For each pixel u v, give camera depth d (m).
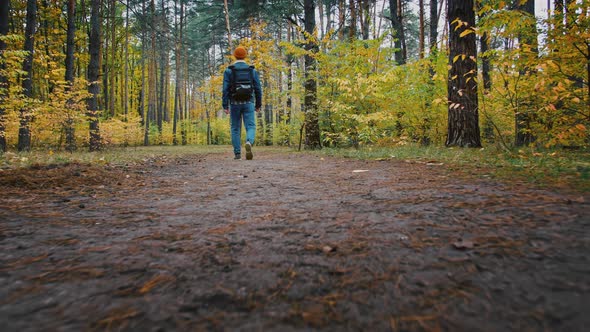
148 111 26.91
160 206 2.23
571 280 0.89
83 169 4.14
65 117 9.12
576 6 2.86
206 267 1.13
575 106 3.52
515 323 0.71
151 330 0.74
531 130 4.11
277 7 14.12
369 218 1.71
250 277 1.03
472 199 2.01
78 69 19.27
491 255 1.11
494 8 3.32
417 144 8.69
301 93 9.62
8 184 3.04
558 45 3.16
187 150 12.97
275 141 21.62
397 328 0.72
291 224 1.67
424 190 2.42
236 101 6.01
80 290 0.96
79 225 1.74
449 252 1.17
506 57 3.57
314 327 0.74
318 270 1.07
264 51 16.92
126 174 4.14
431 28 12.09
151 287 0.97
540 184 2.31
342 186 2.82
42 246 1.38
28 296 0.92
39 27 15.44
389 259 1.13
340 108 7.66
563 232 1.28
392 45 8.93
